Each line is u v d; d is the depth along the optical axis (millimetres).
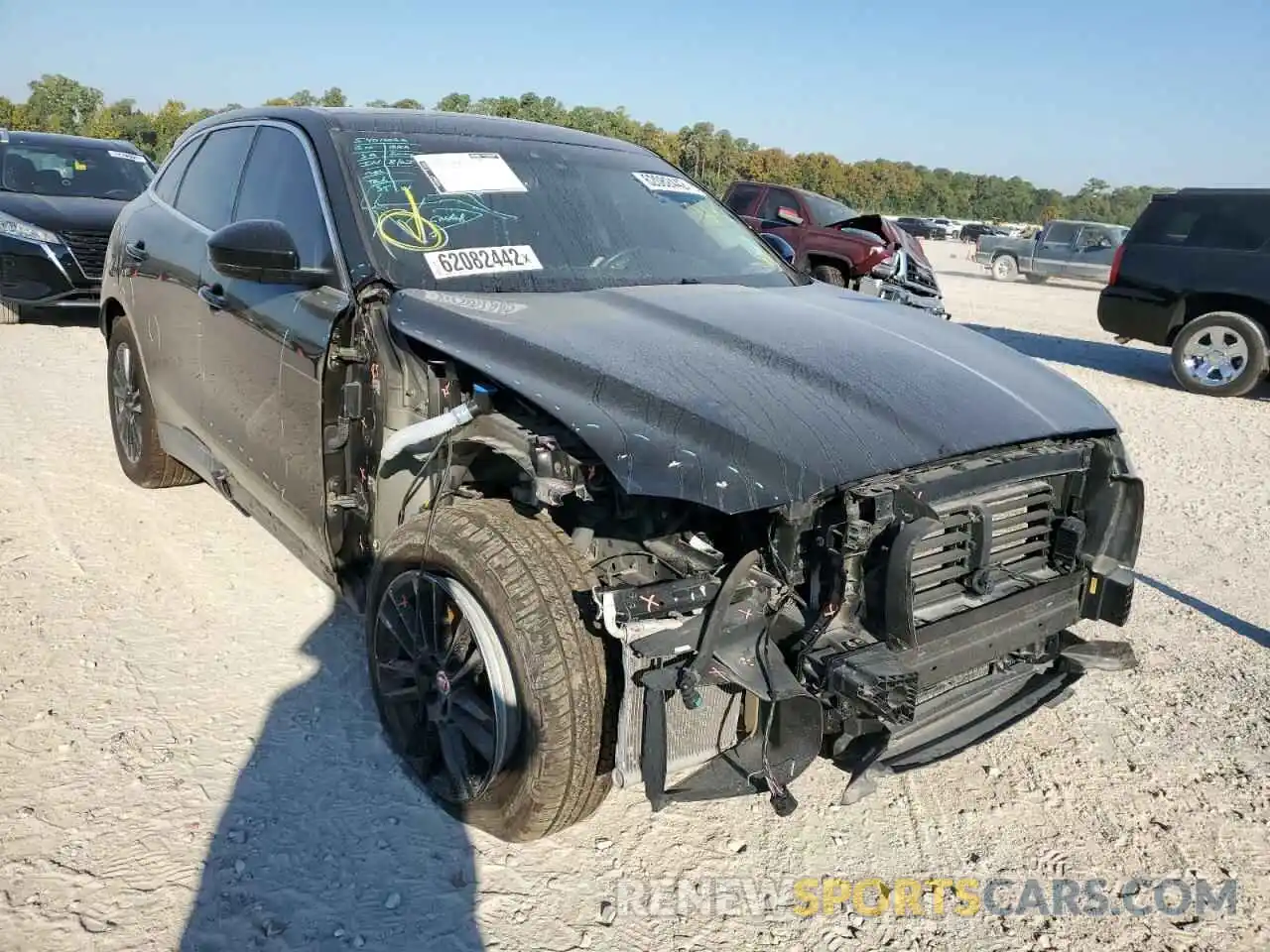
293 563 4348
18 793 2730
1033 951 2449
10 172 10383
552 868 2611
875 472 2338
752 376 2594
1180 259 10492
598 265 3504
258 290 3492
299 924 2352
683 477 2227
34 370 7672
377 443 2945
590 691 2375
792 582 2361
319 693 3334
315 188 3396
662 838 2766
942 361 2984
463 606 2518
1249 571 5098
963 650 2525
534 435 2410
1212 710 3646
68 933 2266
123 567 4203
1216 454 7641
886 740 2455
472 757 2674
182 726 3102
